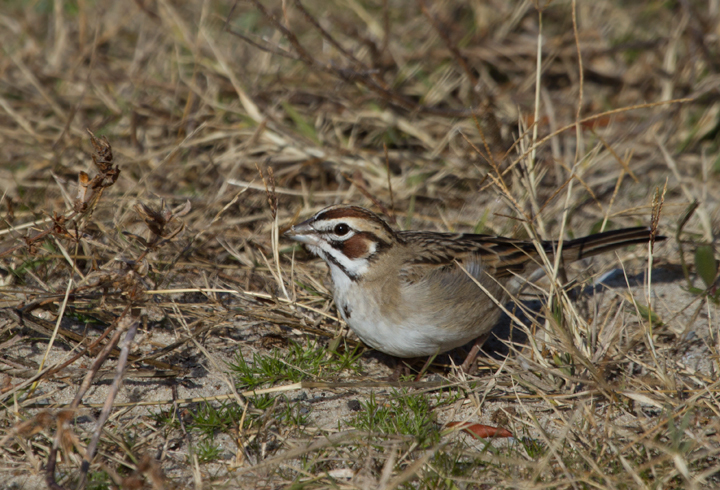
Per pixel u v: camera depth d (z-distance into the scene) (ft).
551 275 29.91
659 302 34.37
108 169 27.37
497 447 25.57
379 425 26.17
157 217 27.20
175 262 33.37
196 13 54.39
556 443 23.25
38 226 33.30
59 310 30.50
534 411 27.48
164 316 32.42
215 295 32.78
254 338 32.17
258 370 29.09
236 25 53.06
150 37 52.34
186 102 48.14
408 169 43.62
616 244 32.86
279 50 43.83
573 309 29.91
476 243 31.53
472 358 30.71
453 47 42.50
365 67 42.32
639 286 35.60
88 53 50.70
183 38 49.08
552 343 29.22
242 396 27.76
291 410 27.22
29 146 42.83
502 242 32.12
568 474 22.47
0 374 27.86
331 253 29.35
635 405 27.27
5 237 34.32
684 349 31.07
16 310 29.09
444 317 28.68
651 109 48.37
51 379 28.17
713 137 46.03
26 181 39.86
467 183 42.52
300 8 40.16
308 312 33.63
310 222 29.58
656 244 38.24
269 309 32.30
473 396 28.27
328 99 47.52
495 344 33.14
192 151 43.42
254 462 24.88
